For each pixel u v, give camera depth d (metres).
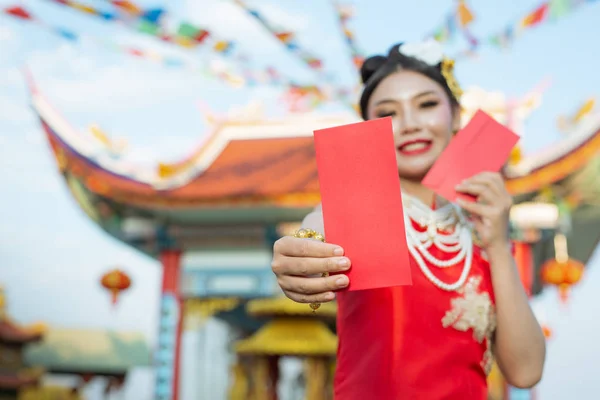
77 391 17.64
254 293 9.34
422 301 1.49
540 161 7.56
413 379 1.42
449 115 1.77
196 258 9.66
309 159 9.23
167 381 9.23
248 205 8.70
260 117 9.76
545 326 8.35
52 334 18.20
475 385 1.49
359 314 1.52
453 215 1.67
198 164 8.98
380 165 1.37
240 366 9.58
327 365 8.50
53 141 9.16
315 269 1.30
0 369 15.98
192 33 4.72
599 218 8.57
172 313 9.45
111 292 9.89
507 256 1.58
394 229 1.33
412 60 1.77
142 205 9.02
